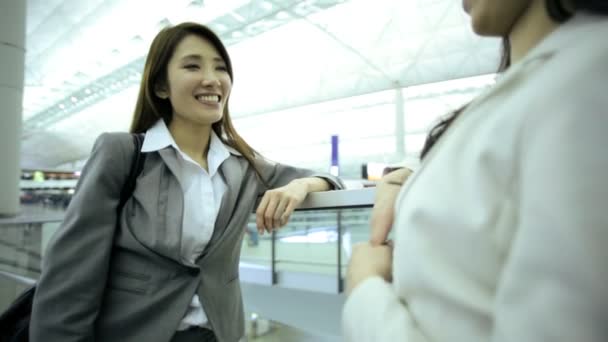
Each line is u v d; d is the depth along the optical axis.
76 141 34.22
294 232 4.14
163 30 1.89
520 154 0.46
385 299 0.65
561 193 0.37
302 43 18.45
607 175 0.35
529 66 0.54
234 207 1.77
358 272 0.81
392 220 0.96
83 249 1.41
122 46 16.86
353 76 21.75
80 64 18.75
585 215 0.35
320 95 23.66
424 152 0.98
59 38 16.41
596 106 0.38
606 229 0.34
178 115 1.87
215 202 1.75
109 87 21.14
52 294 1.37
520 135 0.46
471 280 0.52
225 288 1.68
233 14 14.39
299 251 4.12
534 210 0.39
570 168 0.37
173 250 1.52
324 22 16.55
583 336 0.34
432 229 0.58
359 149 29.75
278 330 2.55
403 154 22.39
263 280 4.75
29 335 1.39
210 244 1.64
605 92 0.39
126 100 23.77
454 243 0.54
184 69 1.80
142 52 17.05
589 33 0.47
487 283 0.50
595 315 0.34
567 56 0.46
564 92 0.42
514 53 0.65
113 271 1.53
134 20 14.94
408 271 0.61
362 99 24.86
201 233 1.64
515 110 0.48
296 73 21.81
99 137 1.63
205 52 1.83
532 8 0.61
